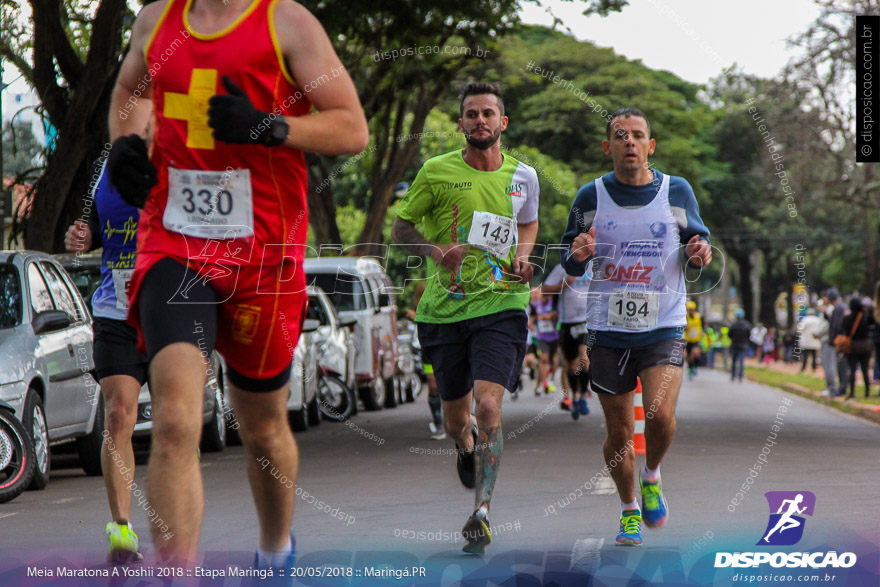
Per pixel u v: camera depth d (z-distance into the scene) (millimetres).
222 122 5398
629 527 9570
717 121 73250
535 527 10547
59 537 10258
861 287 96250
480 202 10203
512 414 26125
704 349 67250
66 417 15406
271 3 5684
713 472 14914
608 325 9500
